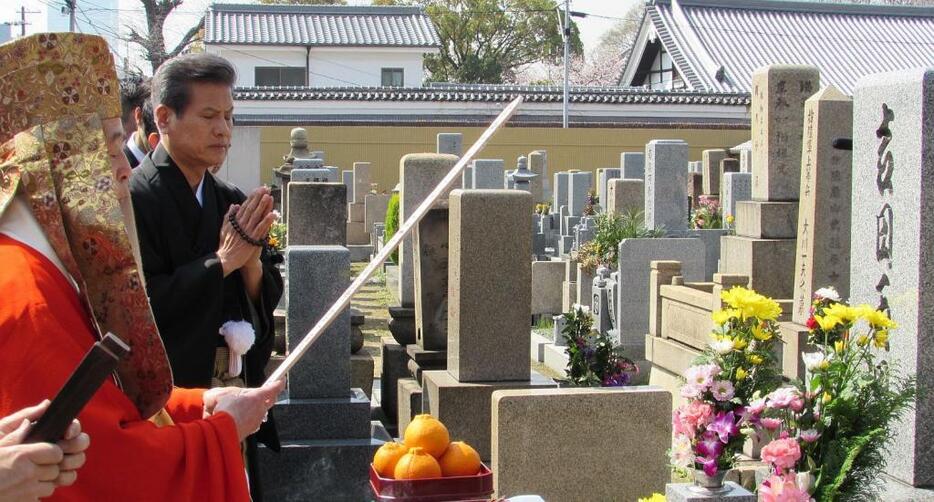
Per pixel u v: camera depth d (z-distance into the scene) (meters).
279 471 5.74
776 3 35.12
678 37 34.12
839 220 7.69
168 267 3.58
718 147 30.75
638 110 31.09
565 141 30.19
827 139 7.66
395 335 8.16
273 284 3.81
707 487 4.10
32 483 1.67
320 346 6.04
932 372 4.96
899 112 5.06
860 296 5.32
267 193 3.57
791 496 3.63
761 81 8.97
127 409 2.01
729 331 4.21
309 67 35.38
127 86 4.25
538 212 20.11
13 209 2.01
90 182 2.03
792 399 3.90
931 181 4.93
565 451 5.24
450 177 2.54
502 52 47.34
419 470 3.28
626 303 9.79
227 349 3.67
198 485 2.04
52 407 1.67
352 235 21.22
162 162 3.62
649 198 12.85
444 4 46.31
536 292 12.45
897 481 5.05
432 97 30.16
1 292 1.87
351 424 5.95
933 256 4.94
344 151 29.36
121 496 1.92
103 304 2.05
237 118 29.34
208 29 35.00
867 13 35.28
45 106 2.06
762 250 8.79
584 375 6.86
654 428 5.31
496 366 6.53
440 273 7.58
